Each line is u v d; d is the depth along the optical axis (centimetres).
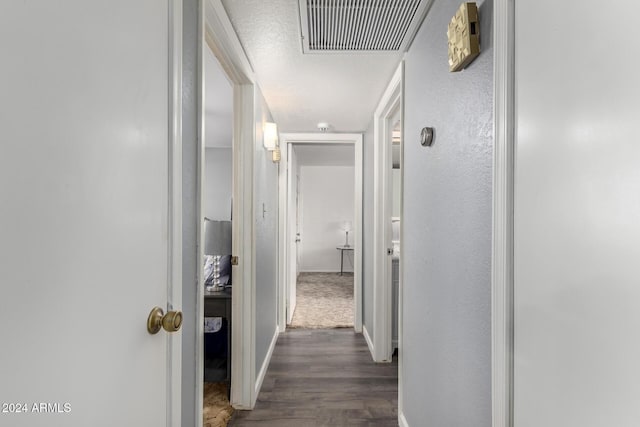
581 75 60
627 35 51
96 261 61
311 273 749
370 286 315
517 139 80
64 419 53
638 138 50
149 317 79
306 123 330
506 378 84
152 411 81
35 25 48
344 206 766
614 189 54
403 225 193
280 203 363
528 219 76
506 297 84
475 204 104
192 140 115
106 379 63
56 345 52
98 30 61
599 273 57
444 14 131
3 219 44
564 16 64
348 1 140
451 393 123
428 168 151
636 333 50
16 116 45
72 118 55
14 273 45
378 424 196
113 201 66
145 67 78
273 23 158
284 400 221
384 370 267
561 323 66
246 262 215
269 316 288
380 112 269
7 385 44
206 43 158
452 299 122
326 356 295
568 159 64
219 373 228
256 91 222
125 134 70
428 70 151
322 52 188
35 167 48
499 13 86
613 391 54
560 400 66
